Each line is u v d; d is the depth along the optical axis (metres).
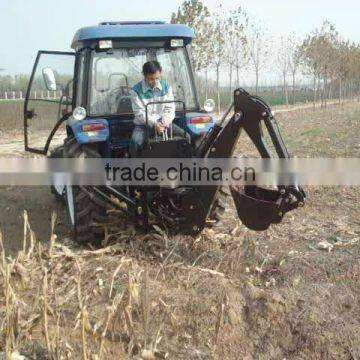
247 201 4.73
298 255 5.31
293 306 4.38
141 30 5.71
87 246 5.80
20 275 4.57
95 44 5.75
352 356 3.98
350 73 37.19
